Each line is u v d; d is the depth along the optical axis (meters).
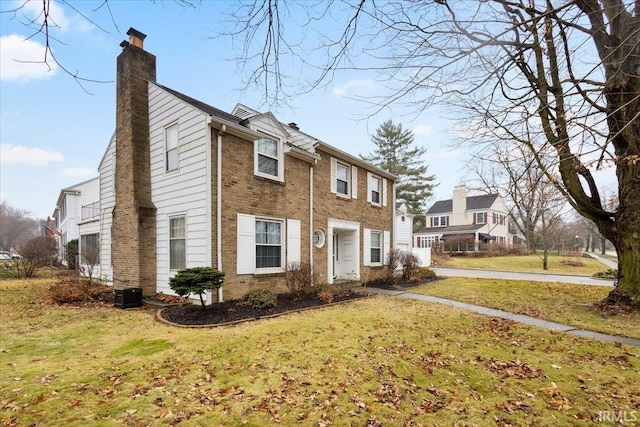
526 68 6.14
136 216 10.12
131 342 5.83
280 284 10.73
